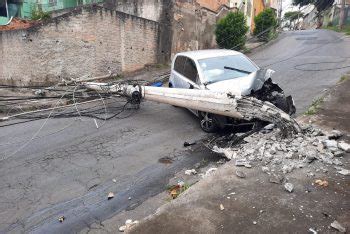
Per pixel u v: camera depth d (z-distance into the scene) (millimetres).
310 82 10906
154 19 16891
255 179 4738
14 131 8531
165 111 9477
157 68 16469
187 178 5504
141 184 5430
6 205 5047
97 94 10906
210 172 5281
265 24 25844
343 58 14578
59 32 12609
